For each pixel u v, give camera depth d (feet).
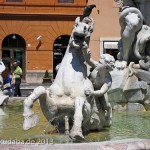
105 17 78.54
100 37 77.05
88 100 20.11
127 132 21.80
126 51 31.71
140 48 31.55
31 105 19.20
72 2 148.05
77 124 18.48
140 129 22.97
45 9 147.13
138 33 31.63
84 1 148.36
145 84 30.60
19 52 145.69
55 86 20.08
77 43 19.77
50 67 145.69
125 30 31.24
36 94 19.33
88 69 21.42
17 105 36.29
